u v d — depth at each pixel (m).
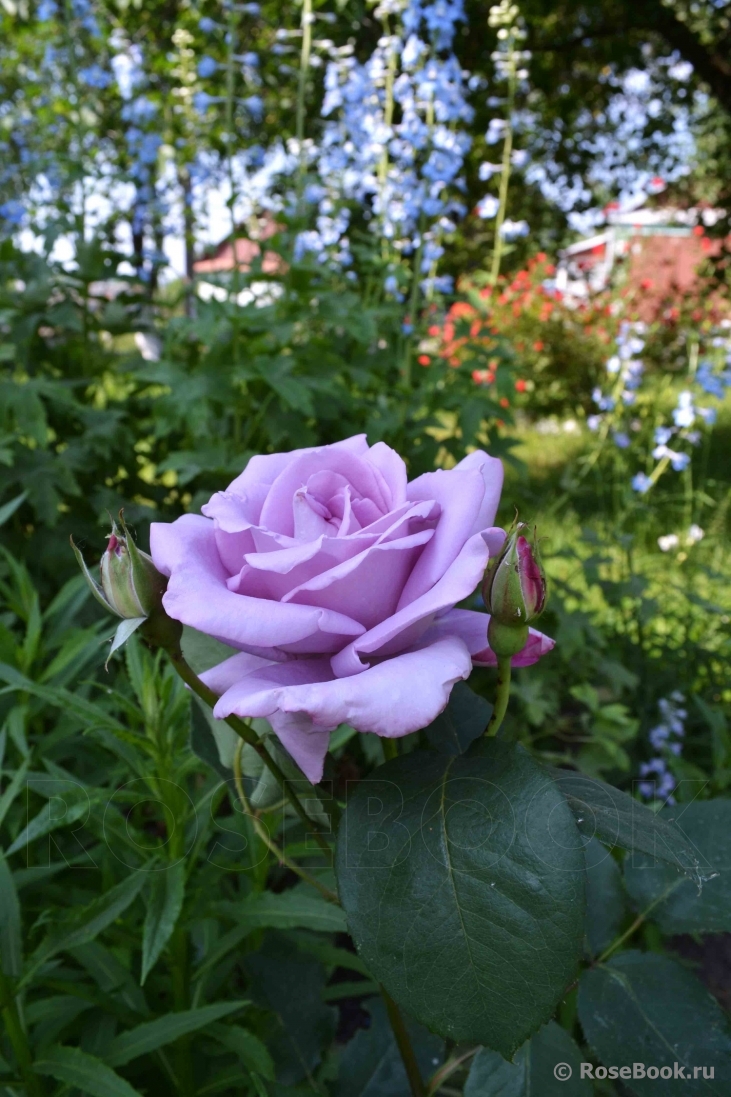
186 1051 1.14
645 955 0.83
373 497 0.67
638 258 8.05
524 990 0.51
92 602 2.40
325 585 0.57
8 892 1.04
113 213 3.56
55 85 3.97
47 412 2.85
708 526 3.93
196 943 1.44
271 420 2.58
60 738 1.44
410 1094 1.09
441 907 0.53
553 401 8.23
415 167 3.18
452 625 0.66
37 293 2.90
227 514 0.63
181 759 1.10
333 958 1.35
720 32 7.54
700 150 8.77
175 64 4.33
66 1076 0.98
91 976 1.30
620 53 7.09
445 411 3.01
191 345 3.07
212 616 0.56
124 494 3.00
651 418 3.92
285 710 0.52
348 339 3.13
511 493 4.05
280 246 2.76
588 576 2.77
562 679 2.69
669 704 2.41
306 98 4.62
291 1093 1.06
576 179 7.88
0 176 4.19
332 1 4.86
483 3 5.89
